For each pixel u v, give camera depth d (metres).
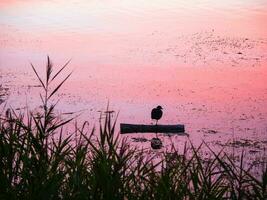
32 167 4.48
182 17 38.78
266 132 15.59
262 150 13.42
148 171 4.91
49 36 33.19
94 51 29.19
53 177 4.32
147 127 15.52
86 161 4.99
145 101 19.52
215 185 4.91
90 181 4.46
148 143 14.12
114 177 4.35
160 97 20.12
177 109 18.45
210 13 39.88
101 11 41.47
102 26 36.19
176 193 4.55
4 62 26.23
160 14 40.16
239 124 16.58
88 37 32.88
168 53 28.50
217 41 30.94
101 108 18.27
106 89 21.16
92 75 23.70
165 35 33.09
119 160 4.57
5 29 35.47
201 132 15.62
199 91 21.02
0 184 4.26
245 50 28.72
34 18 39.31
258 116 17.48
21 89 20.53
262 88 21.38
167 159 5.82
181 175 4.85
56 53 28.73
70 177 4.48
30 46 30.53
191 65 25.86
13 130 5.34
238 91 20.95
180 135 15.27
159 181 4.66
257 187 4.67
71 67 25.44
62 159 4.64
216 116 17.52
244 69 24.88
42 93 19.98
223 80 22.78
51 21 38.12
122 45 30.64
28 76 23.12
